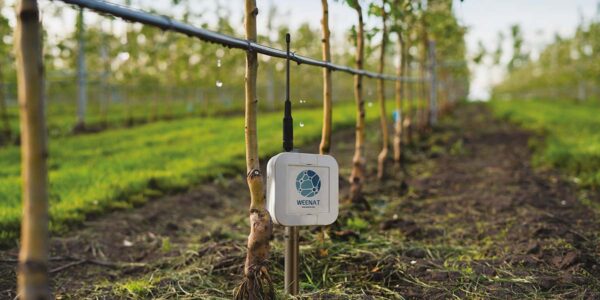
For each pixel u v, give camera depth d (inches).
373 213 226.5
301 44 816.9
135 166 340.5
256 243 112.3
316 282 147.7
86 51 605.3
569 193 268.5
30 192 67.1
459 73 653.9
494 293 132.3
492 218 218.1
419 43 466.0
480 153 422.0
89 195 254.7
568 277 139.9
